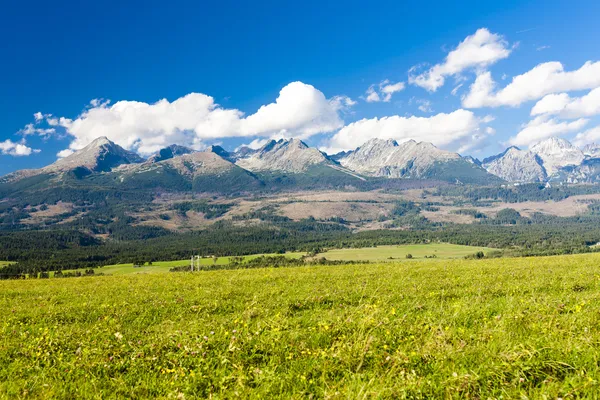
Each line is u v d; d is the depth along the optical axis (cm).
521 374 770
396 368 837
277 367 905
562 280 2020
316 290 1998
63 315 1650
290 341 1062
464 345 925
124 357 1021
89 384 866
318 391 777
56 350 1111
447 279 2245
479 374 781
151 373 924
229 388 816
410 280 2259
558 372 789
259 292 2019
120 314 1619
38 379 898
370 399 712
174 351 1037
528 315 1180
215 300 1816
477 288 1855
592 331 994
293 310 1619
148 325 1460
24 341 1217
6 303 2112
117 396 815
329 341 1052
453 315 1266
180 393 773
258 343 1036
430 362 866
